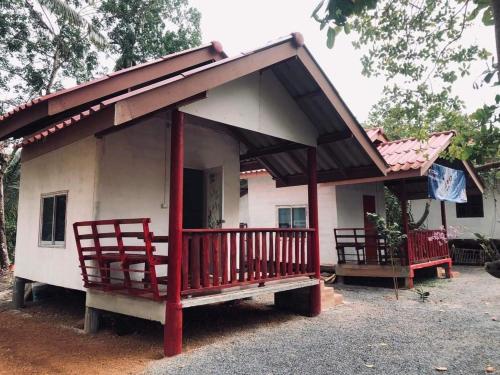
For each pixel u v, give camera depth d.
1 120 5.88
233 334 5.85
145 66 6.66
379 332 5.92
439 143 10.53
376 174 7.95
